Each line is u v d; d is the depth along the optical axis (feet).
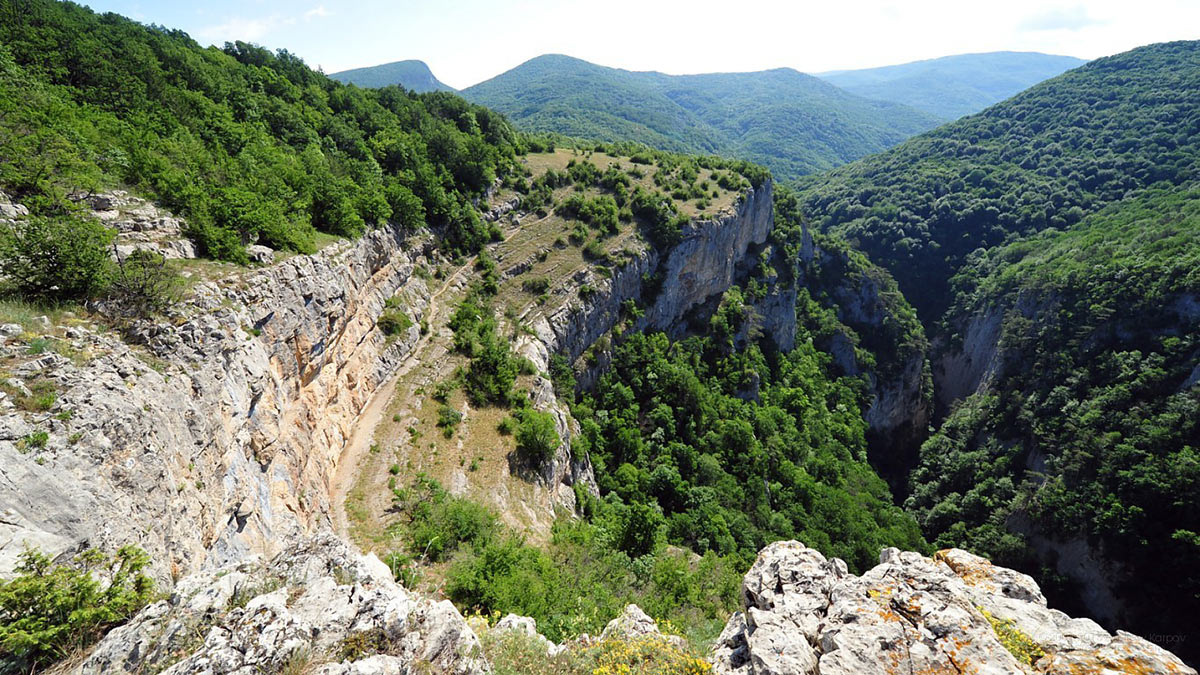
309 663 28.94
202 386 62.28
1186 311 231.09
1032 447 252.21
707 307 288.30
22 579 28.50
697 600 90.22
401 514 101.65
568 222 253.44
